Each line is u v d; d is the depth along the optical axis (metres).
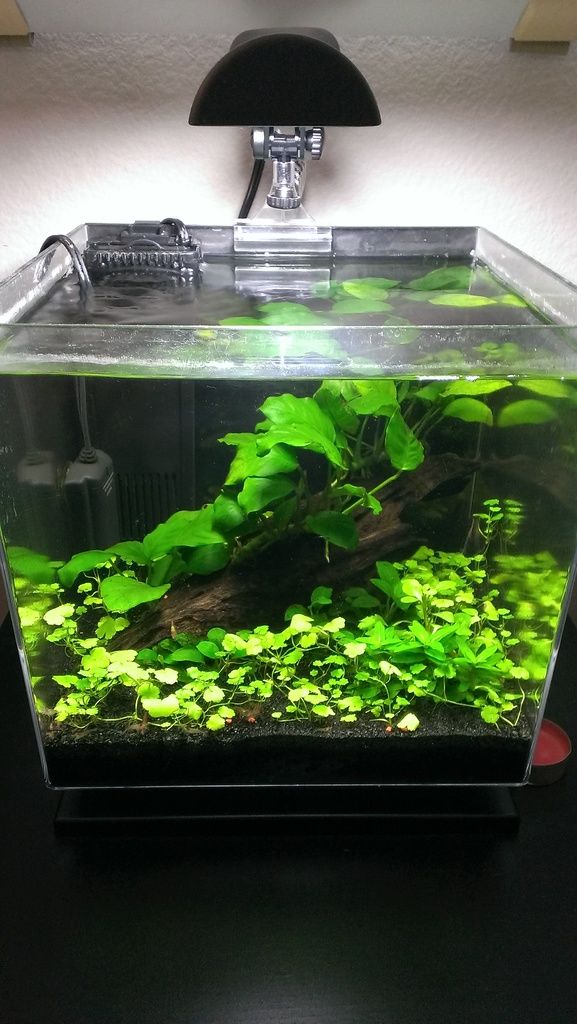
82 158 1.28
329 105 0.96
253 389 0.82
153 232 1.24
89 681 0.91
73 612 0.91
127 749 0.91
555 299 0.93
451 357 0.81
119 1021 0.76
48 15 1.14
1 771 1.04
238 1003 0.78
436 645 0.90
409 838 0.97
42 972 0.80
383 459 0.87
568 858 0.94
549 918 0.87
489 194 1.33
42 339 0.78
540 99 1.25
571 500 0.81
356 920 0.86
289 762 0.94
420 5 1.12
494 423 0.85
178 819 0.96
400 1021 0.76
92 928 0.85
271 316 0.95
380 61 1.23
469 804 0.98
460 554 0.93
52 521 0.85
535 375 0.80
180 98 1.24
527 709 0.94
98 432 0.82
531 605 0.93
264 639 0.91
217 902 0.88
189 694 0.91
